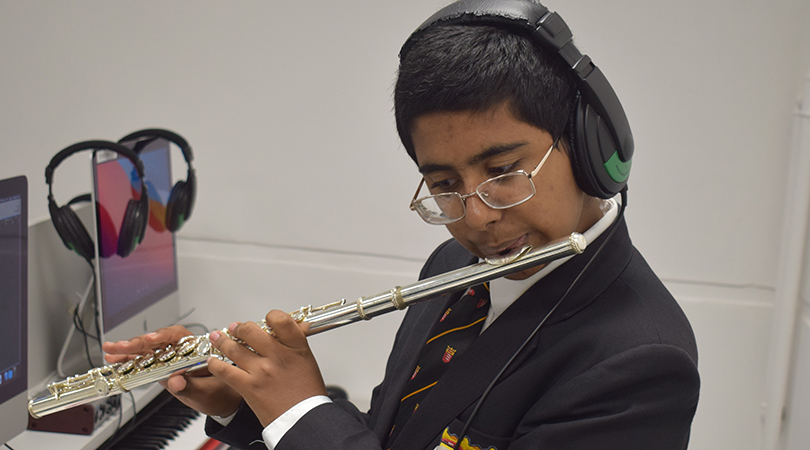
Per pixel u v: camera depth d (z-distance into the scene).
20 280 1.30
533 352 0.82
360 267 2.20
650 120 1.86
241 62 2.12
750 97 1.78
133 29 2.18
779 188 1.82
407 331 1.11
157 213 1.85
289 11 2.04
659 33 1.80
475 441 0.81
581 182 0.75
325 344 2.23
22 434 1.45
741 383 1.95
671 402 0.73
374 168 2.11
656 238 1.94
